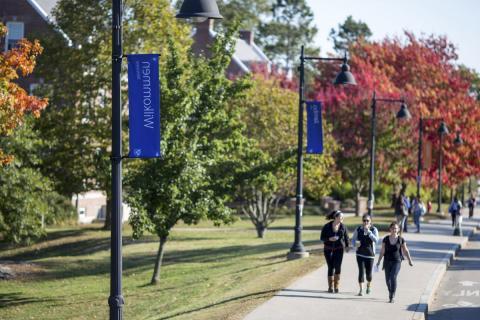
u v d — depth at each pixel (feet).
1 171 122.72
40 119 166.50
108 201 186.60
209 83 108.88
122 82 165.27
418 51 279.69
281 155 114.11
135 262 132.87
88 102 170.40
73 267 133.18
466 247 147.54
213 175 111.14
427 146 231.71
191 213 106.83
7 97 82.99
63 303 101.86
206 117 107.86
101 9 171.12
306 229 203.10
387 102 235.81
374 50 281.13
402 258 73.97
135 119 52.13
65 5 173.37
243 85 111.45
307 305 70.18
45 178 133.39
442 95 268.41
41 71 171.42
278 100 176.76
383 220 221.66
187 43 175.01
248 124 175.32
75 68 168.86
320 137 109.40
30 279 123.75
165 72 108.37
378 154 237.25
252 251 135.54
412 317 65.41
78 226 200.64
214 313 67.56
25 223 125.18
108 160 116.98
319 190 187.21
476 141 265.54
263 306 69.31
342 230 77.56
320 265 99.50
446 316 72.33
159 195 105.09
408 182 270.46
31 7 217.97
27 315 95.81
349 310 68.03
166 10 171.42
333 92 242.37
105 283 118.42
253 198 169.78
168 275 116.57
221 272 109.50
